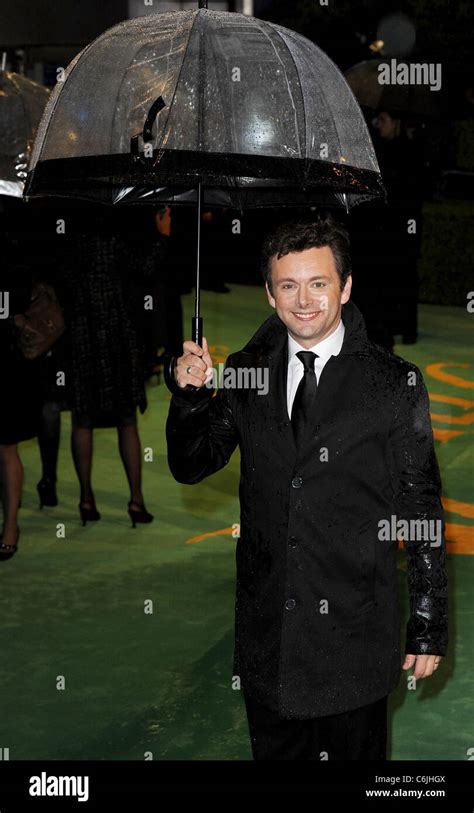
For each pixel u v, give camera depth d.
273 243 2.74
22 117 5.45
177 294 8.02
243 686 2.86
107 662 4.58
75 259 5.70
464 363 10.13
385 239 7.51
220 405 2.93
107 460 7.39
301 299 2.71
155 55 2.85
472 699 4.28
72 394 5.89
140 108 2.83
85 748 3.91
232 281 13.84
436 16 14.39
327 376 2.78
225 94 2.79
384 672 2.81
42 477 6.57
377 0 14.70
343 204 3.30
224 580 5.45
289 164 2.78
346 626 2.77
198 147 2.76
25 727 4.06
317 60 2.93
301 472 2.75
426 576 2.80
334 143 2.85
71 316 5.80
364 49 14.90
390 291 7.61
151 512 6.43
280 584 2.78
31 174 2.92
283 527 2.77
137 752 3.88
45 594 5.26
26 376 5.46
